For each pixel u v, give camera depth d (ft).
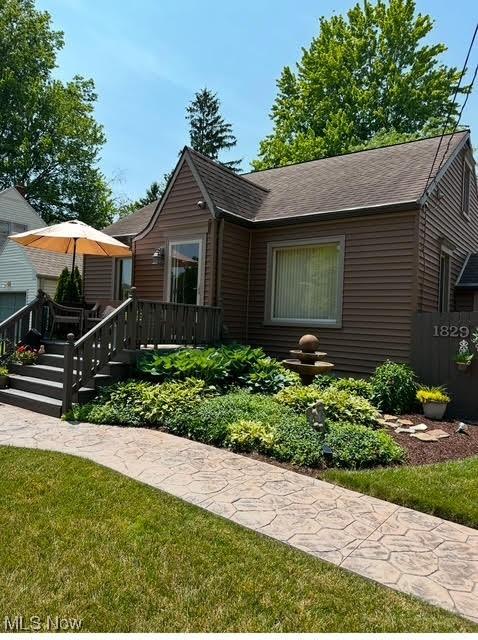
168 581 8.36
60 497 11.65
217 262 29.99
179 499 11.84
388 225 26.18
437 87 87.51
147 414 18.97
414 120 88.58
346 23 91.09
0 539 9.53
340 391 21.74
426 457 16.31
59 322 29.63
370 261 26.81
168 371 22.77
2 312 61.26
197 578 8.48
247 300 32.42
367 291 26.86
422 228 25.91
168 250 32.89
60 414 20.43
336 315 28.09
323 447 15.37
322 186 33.40
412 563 9.41
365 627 7.36
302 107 92.07
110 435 17.40
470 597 8.30
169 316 25.80
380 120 87.97
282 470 14.37
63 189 96.37
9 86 86.53
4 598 7.66
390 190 27.86
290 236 30.42
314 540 10.16
